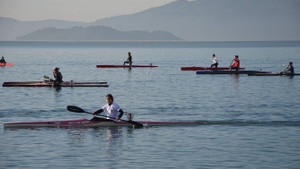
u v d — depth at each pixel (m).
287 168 17.33
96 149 20.23
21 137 22.56
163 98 38.19
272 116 28.84
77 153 19.52
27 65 90.06
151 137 22.80
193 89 45.41
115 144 21.23
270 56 138.62
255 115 29.28
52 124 25.25
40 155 19.17
